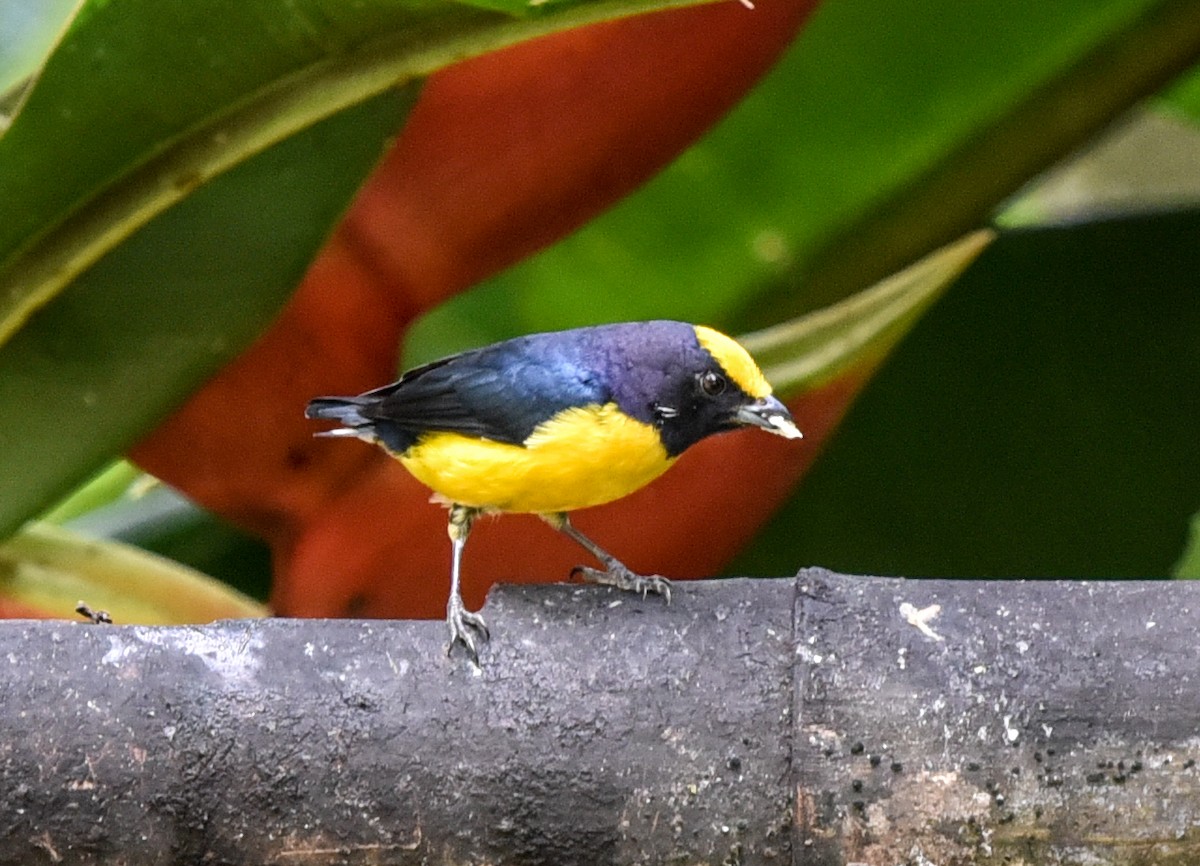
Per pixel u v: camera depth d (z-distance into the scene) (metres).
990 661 1.93
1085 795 1.92
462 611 1.94
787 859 1.93
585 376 2.00
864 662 1.93
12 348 1.99
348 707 1.93
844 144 2.09
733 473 2.04
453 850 1.93
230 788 1.93
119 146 1.97
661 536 2.04
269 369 2.02
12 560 2.03
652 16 2.01
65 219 1.98
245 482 2.03
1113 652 1.93
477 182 2.03
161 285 1.99
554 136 2.02
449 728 1.93
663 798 1.93
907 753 1.92
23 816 1.93
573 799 1.93
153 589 2.04
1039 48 2.08
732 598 1.94
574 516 2.04
